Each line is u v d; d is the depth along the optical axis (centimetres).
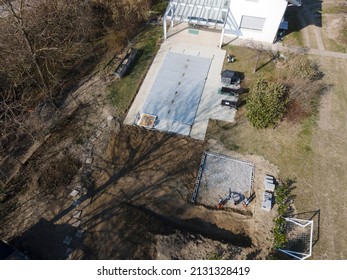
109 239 1731
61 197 1905
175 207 1856
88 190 1931
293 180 1964
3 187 1959
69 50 2772
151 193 1911
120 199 1886
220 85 2512
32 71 2623
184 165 2039
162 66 2662
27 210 1858
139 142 2162
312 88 2459
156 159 2070
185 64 2675
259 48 2759
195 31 2973
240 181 1967
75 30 2880
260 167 2027
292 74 2491
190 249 1684
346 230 1759
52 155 2114
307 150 2106
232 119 2286
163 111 2344
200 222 1809
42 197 1909
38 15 2664
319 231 1755
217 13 2733
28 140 2219
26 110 2400
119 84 2552
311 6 3316
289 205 1858
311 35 2969
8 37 2484
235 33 2884
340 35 2964
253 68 2636
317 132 2205
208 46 2836
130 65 2697
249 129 2223
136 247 1698
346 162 2048
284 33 2989
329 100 2403
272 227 1766
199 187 1944
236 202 1858
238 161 2056
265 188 1914
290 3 2547
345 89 2486
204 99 2417
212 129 2230
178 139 2175
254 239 1736
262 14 2638
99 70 2689
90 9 2923
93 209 1848
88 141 2184
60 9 2795
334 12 3238
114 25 3028
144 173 2002
